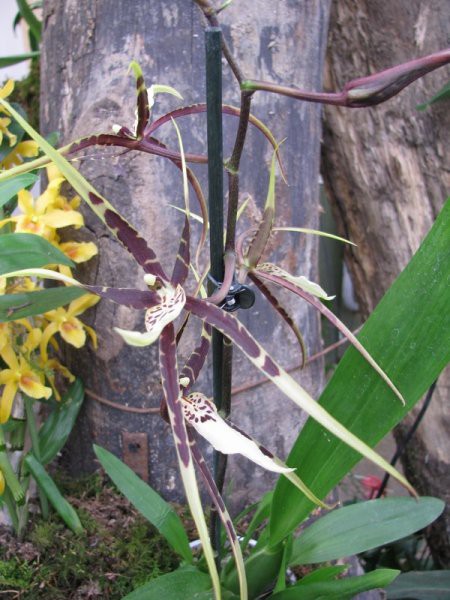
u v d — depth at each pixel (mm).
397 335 288
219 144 256
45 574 397
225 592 329
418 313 284
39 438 451
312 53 456
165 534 343
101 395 469
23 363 401
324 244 870
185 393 278
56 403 466
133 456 468
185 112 265
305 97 216
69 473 511
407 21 560
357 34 586
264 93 432
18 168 248
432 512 335
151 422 461
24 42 935
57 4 443
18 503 404
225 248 271
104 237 437
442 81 550
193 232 430
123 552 415
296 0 435
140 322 443
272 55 433
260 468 478
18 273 234
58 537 421
